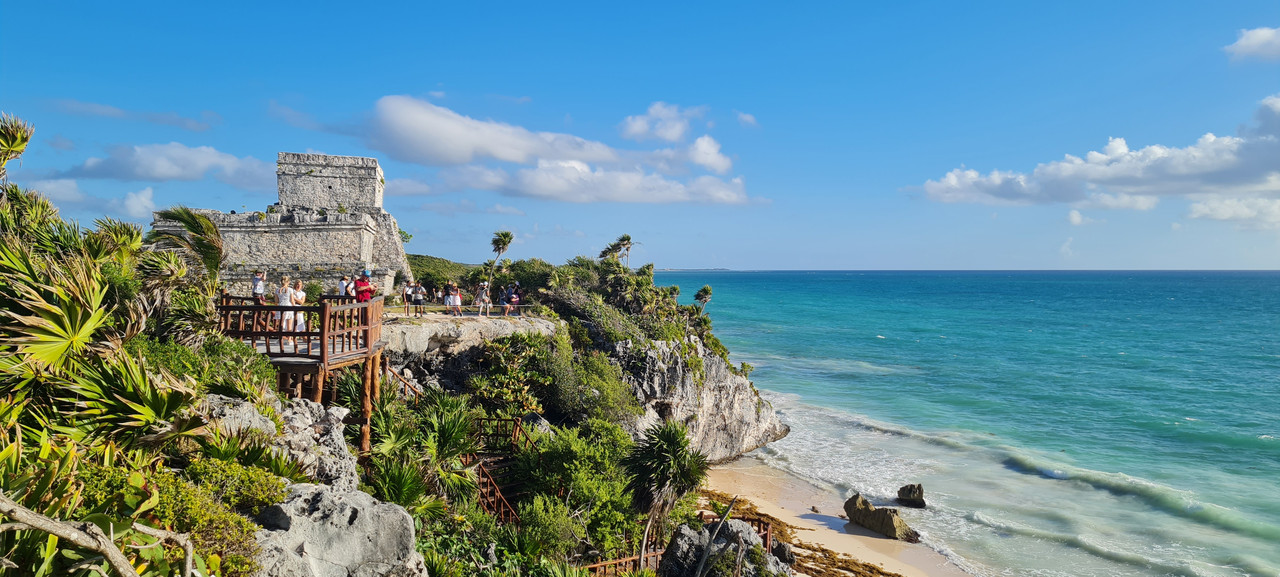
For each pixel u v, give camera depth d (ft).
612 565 57.57
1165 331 371.56
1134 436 149.59
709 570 55.06
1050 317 460.96
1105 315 480.64
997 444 141.28
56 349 28.63
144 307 40.81
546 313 126.82
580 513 66.54
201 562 21.53
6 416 25.46
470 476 58.54
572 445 76.23
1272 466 127.54
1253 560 86.22
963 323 412.77
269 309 47.50
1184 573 84.02
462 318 108.47
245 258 118.42
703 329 169.89
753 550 57.88
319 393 50.16
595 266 181.98
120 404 27.96
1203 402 185.26
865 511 100.78
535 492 69.56
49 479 19.62
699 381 135.03
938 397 190.19
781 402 181.06
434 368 101.35
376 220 131.03
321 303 47.06
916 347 295.89
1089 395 193.47
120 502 22.18
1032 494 112.88
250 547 23.77
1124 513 104.22
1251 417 167.43
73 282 30.66
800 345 300.20
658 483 58.80
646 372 126.52
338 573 27.32
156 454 29.50
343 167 129.80
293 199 127.85
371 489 45.11
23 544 18.06
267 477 29.14
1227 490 113.80
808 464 130.93
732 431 140.36
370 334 52.54
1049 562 88.43
